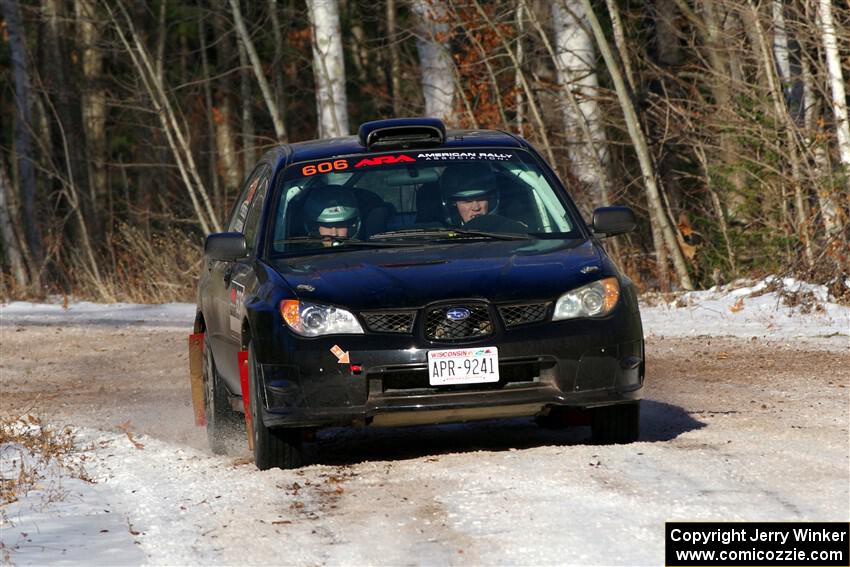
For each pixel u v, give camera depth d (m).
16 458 32.41
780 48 82.62
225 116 166.88
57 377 54.88
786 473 23.89
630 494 22.58
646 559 18.83
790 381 39.28
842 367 41.97
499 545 19.97
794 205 76.25
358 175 31.56
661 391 38.97
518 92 92.38
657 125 89.94
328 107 96.50
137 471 29.50
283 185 31.77
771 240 72.81
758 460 25.20
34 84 143.00
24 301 103.25
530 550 19.56
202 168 167.88
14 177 179.50
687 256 77.56
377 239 30.22
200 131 168.12
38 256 127.25
